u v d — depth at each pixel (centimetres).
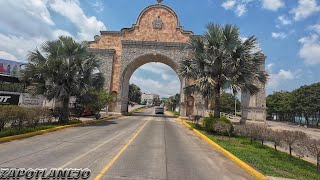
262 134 1352
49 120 1827
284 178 705
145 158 886
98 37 4188
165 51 3994
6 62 3281
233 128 1711
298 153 1077
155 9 4172
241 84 1903
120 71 4016
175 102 9112
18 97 2520
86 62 2138
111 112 3922
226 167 838
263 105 3328
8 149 923
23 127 1383
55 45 2019
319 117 5900
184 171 746
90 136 1396
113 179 623
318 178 787
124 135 1521
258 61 1970
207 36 2036
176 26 4106
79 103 2158
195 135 1783
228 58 1942
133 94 12694
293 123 6638
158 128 2148
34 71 1872
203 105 3803
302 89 5912
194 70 2138
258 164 855
